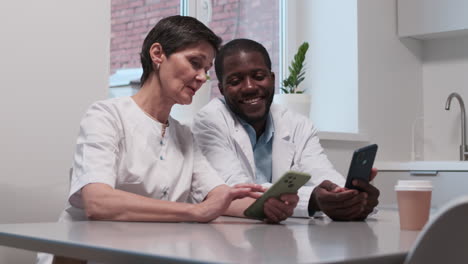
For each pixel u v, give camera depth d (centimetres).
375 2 366
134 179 165
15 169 205
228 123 222
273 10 372
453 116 384
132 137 167
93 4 229
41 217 210
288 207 148
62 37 220
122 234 109
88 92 227
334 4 363
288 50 374
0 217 201
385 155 368
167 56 167
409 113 388
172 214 139
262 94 219
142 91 174
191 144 183
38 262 162
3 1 205
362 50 355
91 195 146
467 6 349
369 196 162
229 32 345
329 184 170
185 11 323
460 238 78
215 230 121
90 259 93
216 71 227
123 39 290
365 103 356
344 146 343
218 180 178
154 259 81
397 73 379
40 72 214
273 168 223
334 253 82
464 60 380
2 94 204
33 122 211
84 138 160
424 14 368
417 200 128
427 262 79
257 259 76
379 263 81
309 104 330
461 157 372
